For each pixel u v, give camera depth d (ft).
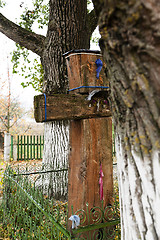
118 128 2.74
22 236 8.43
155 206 2.24
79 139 6.28
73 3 13.20
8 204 11.18
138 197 2.48
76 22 13.37
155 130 2.08
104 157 6.42
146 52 1.90
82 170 6.15
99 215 5.90
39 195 7.95
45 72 14.08
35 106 5.09
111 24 2.12
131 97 2.25
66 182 12.94
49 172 13.05
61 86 13.07
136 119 2.30
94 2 2.35
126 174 2.67
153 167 2.21
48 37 13.69
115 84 2.46
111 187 6.53
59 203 12.01
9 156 31.27
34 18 20.07
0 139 35.12
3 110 41.93
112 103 2.83
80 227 5.55
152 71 1.91
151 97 1.99
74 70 6.15
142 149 2.30
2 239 9.28
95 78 6.12
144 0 1.73
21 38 14.60
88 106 5.71
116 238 6.40
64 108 5.26
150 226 2.34
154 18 1.72
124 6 1.88
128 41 2.02
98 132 6.31
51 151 14.17
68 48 13.19
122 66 2.23
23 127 49.83
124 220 2.86
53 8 13.47
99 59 6.18
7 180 11.51
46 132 14.96
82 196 6.08
